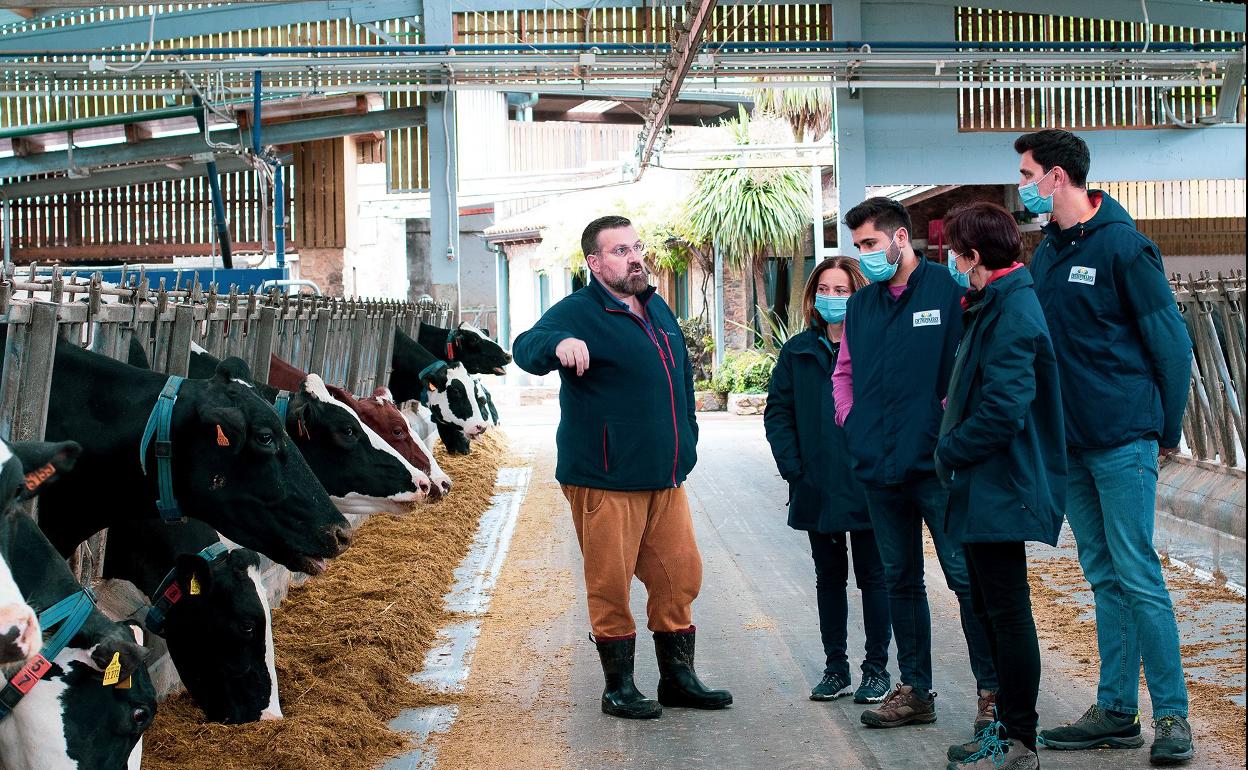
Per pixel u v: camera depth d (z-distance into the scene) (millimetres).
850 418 4941
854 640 6211
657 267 25375
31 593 3020
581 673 5699
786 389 5426
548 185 23297
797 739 4789
